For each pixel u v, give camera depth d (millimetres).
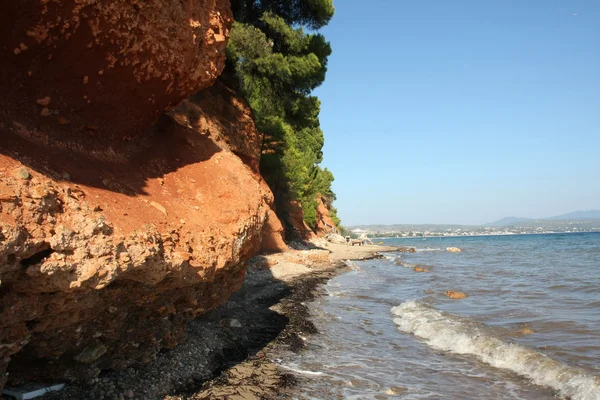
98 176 5984
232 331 10164
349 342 10539
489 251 58188
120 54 6055
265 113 25391
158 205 6488
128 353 6344
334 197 97375
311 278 23641
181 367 7223
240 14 22250
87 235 4461
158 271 5293
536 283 21703
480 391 7395
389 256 51250
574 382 7262
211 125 16734
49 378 5363
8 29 4984
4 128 4957
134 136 7719
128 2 5773
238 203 8055
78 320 4848
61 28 5266
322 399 6871
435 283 22656
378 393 7246
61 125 6023
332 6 24375
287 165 36406
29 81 5500
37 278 3990
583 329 11258
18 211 3924
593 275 24875
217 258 6828
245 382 7277
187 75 7762
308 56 22781
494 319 12766
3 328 4086
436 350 9977
